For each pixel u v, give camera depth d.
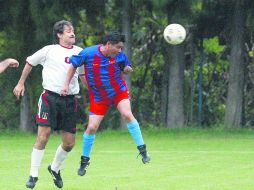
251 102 82.81
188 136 64.00
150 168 37.28
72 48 28.64
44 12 67.75
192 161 40.94
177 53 71.12
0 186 30.20
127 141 58.56
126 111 28.69
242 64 72.12
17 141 59.72
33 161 28.38
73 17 69.94
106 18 76.06
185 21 67.75
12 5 70.00
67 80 27.81
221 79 86.88
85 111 80.00
